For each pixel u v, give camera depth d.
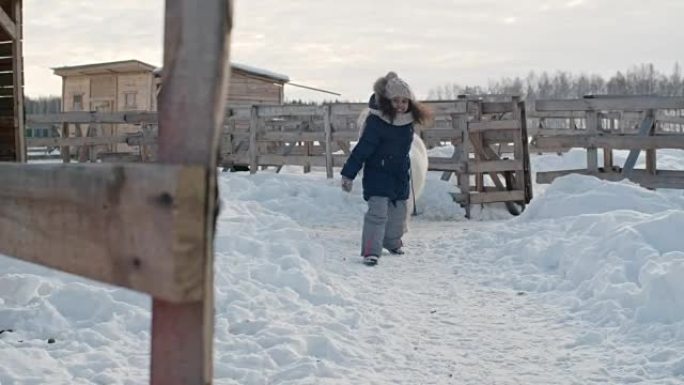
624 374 4.05
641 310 4.92
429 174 13.81
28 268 5.78
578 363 4.29
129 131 26.92
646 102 10.82
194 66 1.52
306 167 16.95
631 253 6.07
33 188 1.83
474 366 4.29
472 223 11.11
